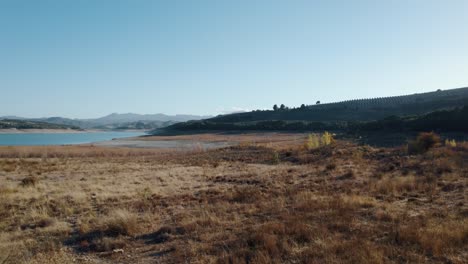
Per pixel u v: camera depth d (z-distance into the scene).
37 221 9.86
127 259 6.70
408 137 49.38
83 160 36.75
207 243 7.18
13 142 118.44
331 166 21.20
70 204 12.35
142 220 9.51
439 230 6.73
